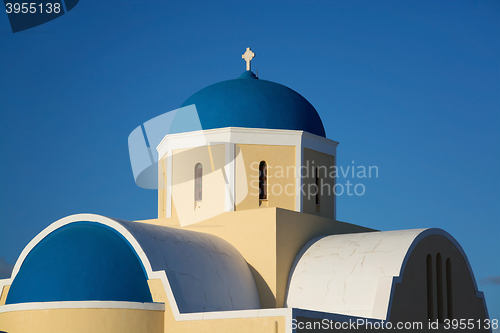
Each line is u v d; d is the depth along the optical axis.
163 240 30.59
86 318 26.33
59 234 30.48
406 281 32.31
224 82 40.78
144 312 26.92
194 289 29.06
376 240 34.50
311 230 36.53
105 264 28.14
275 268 33.44
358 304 31.30
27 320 26.97
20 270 30.61
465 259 37.81
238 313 26.17
